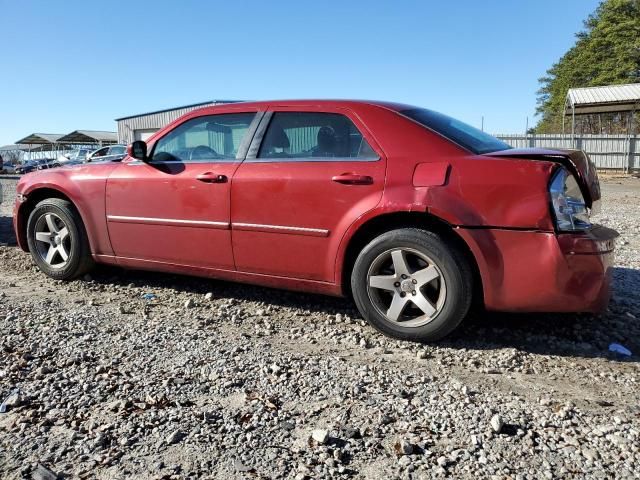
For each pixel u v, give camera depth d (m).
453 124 3.87
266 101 4.17
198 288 4.82
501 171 3.26
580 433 2.44
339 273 3.69
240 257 4.04
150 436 2.39
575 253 3.17
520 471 2.16
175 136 4.45
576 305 3.22
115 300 4.45
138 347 3.40
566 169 3.25
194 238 4.21
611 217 10.09
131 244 4.54
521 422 2.52
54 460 2.21
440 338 3.48
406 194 3.41
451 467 2.18
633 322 3.95
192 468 2.17
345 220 3.59
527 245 3.21
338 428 2.46
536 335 3.69
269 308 4.29
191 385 2.88
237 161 4.07
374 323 3.62
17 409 2.61
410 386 2.91
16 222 5.21
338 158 3.73
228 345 3.47
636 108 26.95
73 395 2.75
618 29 46.34
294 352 3.38
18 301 4.35
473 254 3.32
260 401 2.71
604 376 3.09
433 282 3.44
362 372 3.08
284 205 3.79
